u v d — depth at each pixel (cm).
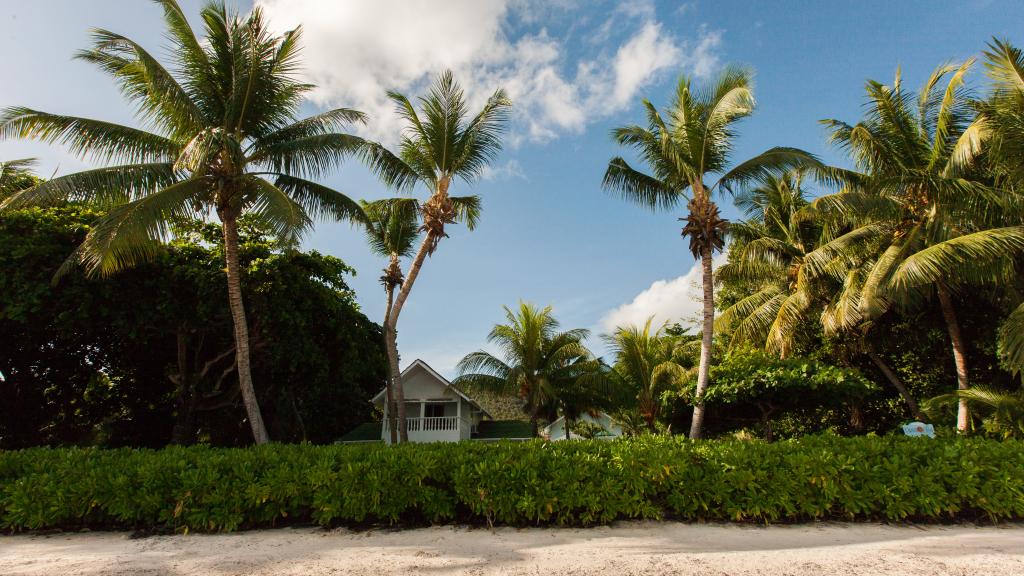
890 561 538
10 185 1446
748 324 1803
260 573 519
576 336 2541
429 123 1427
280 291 1401
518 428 3123
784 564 530
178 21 1080
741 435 1734
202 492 705
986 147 1247
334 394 2594
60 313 1217
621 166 1396
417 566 534
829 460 736
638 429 2928
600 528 696
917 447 808
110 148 1090
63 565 551
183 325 1377
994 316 1514
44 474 743
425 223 1441
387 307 1823
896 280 1210
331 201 1284
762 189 1986
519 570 517
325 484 713
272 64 1148
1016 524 726
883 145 1384
